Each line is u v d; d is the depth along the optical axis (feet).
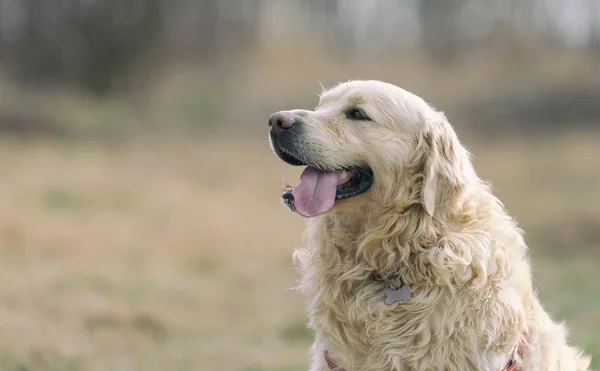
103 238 46.98
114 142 95.04
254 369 25.43
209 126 112.27
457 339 13.32
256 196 69.36
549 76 119.65
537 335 14.17
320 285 14.74
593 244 50.08
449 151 14.28
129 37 121.49
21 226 45.98
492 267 13.60
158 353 28.07
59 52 120.26
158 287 38.04
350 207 14.69
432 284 13.60
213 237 50.72
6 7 118.83
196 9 129.90
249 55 137.80
